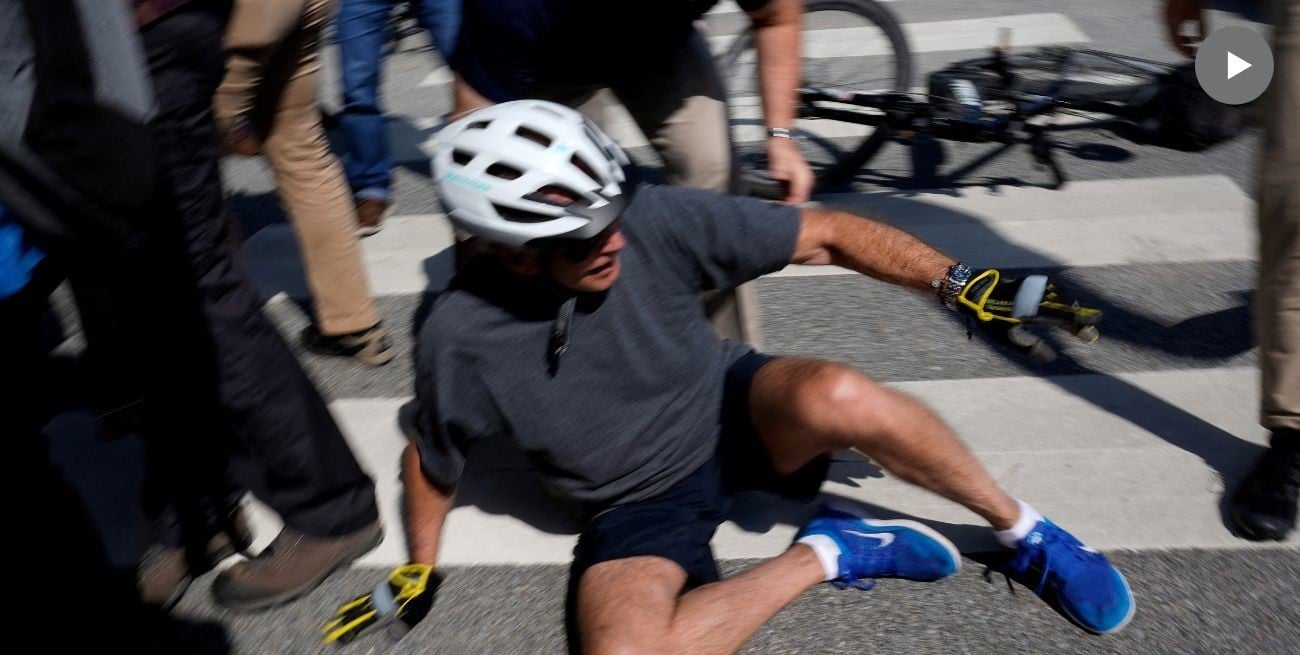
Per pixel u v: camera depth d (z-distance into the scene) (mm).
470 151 2068
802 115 4668
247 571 2574
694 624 2104
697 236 2195
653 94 2717
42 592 2152
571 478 2332
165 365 2355
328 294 3453
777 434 2279
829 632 2389
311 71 3176
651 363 2230
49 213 1771
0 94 1660
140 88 1756
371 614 2443
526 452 2332
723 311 2945
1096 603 2312
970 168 4828
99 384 2420
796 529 2689
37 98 1675
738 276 2262
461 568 2664
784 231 2229
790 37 2730
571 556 2678
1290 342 2473
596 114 2869
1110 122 4418
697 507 2318
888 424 2191
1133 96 4324
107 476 3053
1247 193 4395
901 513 2695
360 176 4477
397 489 2955
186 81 2104
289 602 2582
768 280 4023
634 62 2621
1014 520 2355
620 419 2254
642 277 2193
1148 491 2742
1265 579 2457
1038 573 2395
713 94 2764
